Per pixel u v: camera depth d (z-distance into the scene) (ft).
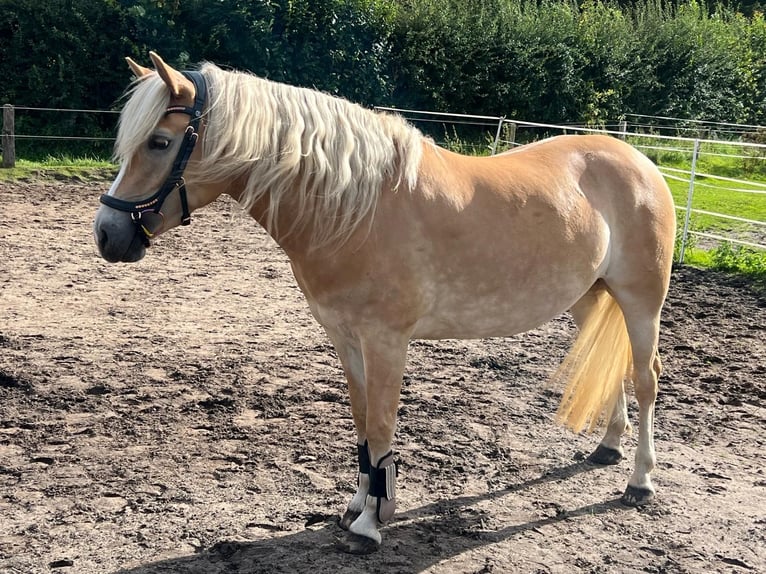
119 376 16.65
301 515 11.21
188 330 20.27
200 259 29.27
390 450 10.19
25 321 20.20
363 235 9.57
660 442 14.44
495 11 63.41
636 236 11.87
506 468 13.11
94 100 51.37
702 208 43.04
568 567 10.08
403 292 9.79
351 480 12.44
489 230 10.32
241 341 19.58
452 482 12.51
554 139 12.48
